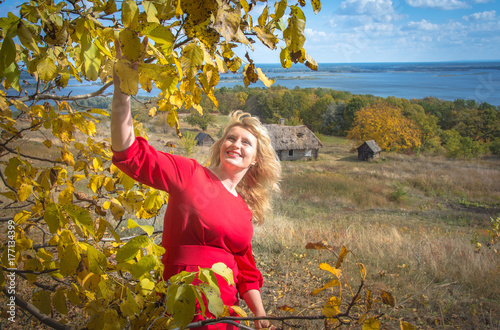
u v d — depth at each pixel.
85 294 1.06
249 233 1.54
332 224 12.17
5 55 0.80
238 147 1.59
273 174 1.93
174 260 1.36
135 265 0.90
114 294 0.97
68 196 1.26
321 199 22.44
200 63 0.72
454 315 3.85
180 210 1.33
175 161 1.29
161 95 1.28
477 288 4.73
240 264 1.65
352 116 63.06
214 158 1.84
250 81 1.00
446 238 9.64
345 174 34.44
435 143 51.41
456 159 47.28
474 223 17.92
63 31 0.85
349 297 4.00
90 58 0.88
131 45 0.67
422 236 9.62
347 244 6.67
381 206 22.30
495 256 6.70
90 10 0.85
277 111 66.75
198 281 1.26
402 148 52.12
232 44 0.92
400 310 3.78
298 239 6.73
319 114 69.00
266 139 1.78
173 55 0.79
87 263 0.97
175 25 0.78
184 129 42.62
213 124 43.16
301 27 0.95
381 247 6.69
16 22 0.81
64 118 1.27
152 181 1.23
